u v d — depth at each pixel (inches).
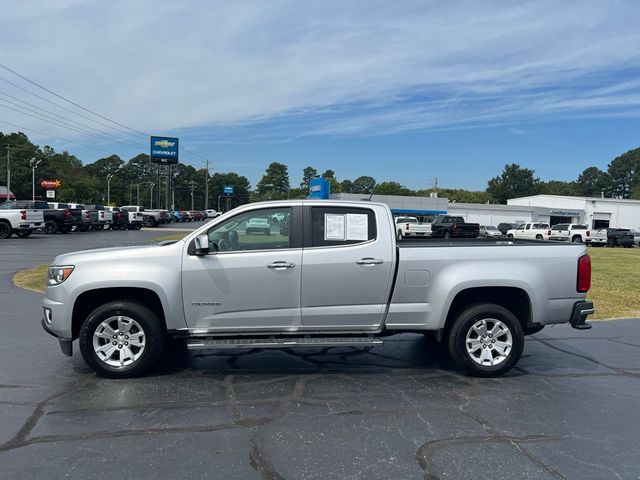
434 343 278.8
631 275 656.4
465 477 137.0
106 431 163.2
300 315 214.7
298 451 150.9
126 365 213.2
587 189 6122.1
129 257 211.2
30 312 347.3
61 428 164.9
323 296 214.4
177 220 2792.8
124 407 183.5
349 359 251.1
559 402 195.8
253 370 230.8
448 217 1684.3
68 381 211.0
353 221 218.4
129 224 1641.2
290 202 218.4
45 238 1053.2
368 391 205.0
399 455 149.3
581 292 225.3
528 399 198.5
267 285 212.2
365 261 214.4
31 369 226.2
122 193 5905.5
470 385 214.5
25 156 4623.5
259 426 168.9
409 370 234.5
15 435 159.3
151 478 134.7
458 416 180.1
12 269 565.0
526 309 227.6
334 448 153.2
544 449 154.8
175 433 162.2
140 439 157.6
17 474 135.5
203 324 213.2
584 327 225.0
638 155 5831.7
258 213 217.0
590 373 234.2
